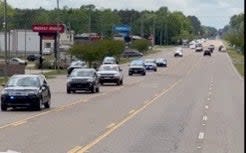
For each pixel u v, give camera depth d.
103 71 68.94
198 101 45.22
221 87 65.81
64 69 104.81
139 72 94.56
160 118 31.48
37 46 160.38
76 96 49.91
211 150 19.58
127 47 184.75
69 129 25.70
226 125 28.05
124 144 21.00
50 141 21.55
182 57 165.38
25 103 35.44
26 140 21.75
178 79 83.88
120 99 46.69
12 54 156.75
